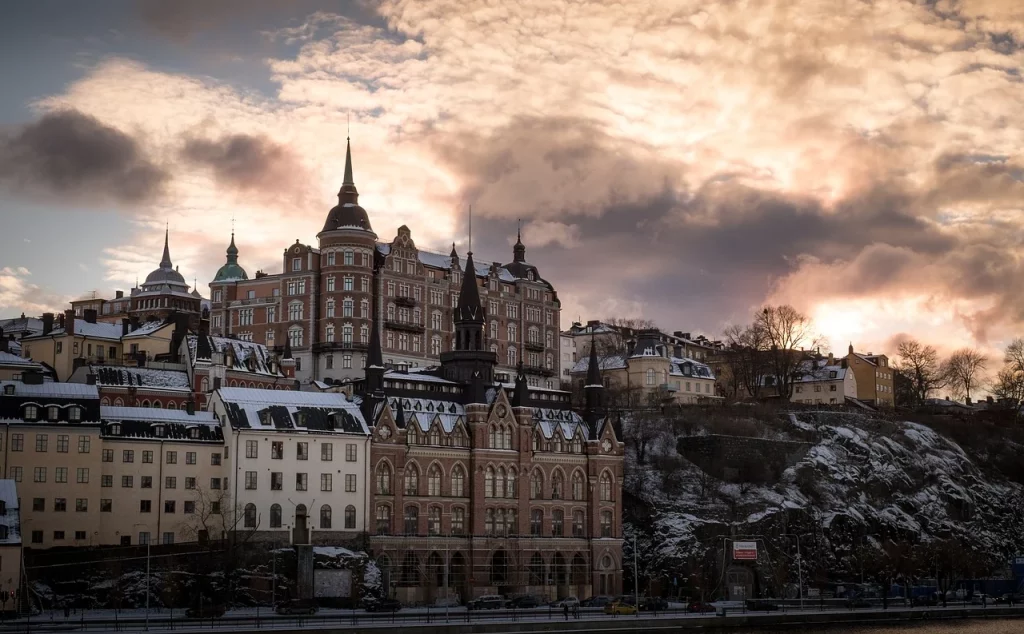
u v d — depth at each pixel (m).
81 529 167.12
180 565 163.50
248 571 167.12
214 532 175.75
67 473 167.62
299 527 180.12
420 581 190.88
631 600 187.12
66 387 174.75
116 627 134.50
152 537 172.75
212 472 178.38
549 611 167.25
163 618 144.88
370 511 187.38
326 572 169.25
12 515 150.38
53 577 158.50
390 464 191.38
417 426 195.88
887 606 197.25
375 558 186.50
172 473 175.50
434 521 196.00
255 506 177.75
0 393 169.75
